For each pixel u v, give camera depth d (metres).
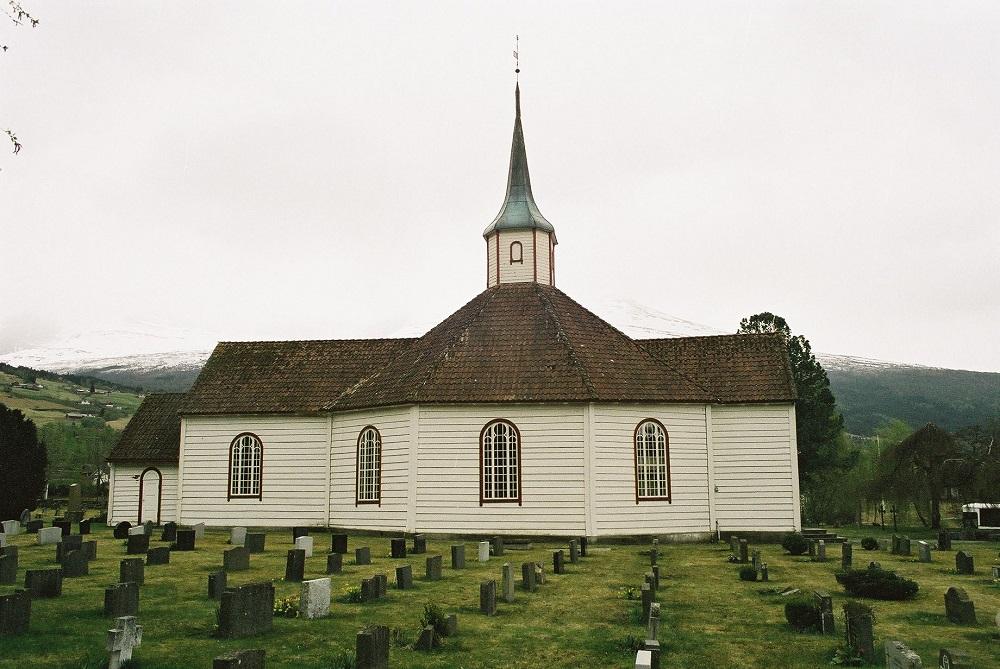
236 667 11.30
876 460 64.06
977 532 42.91
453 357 37.06
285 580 21.97
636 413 35.47
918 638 16.11
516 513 34.19
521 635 16.09
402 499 35.72
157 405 49.31
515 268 42.12
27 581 18.73
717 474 38.00
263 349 46.25
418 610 18.02
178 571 24.02
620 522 34.12
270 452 41.91
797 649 15.21
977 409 194.38
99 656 13.61
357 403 38.81
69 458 90.19
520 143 44.47
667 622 17.56
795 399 37.81
